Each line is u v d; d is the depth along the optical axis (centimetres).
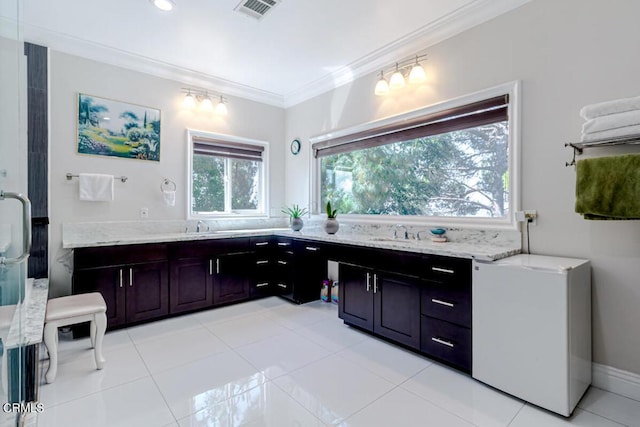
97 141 308
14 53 142
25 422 152
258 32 279
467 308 203
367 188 354
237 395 183
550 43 212
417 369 214
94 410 168
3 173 130
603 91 192
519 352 178
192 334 270
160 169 347
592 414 167
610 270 190
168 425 157
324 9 246
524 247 225
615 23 188
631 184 170
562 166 208
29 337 164
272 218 441
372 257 264
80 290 259
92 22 263
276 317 314
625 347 185
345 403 176
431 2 238
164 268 301
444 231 270
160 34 282
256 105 425
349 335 270
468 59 255
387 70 317
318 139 399
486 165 256
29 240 139
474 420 163
